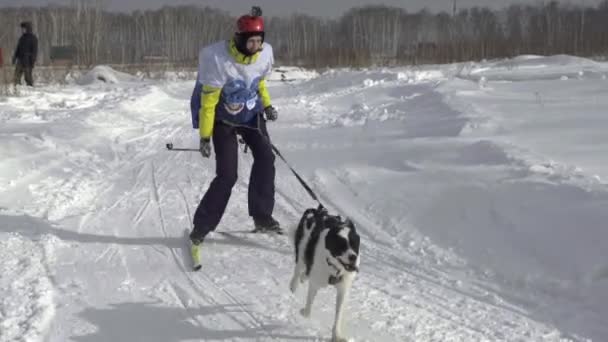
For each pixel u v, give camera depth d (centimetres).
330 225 435
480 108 1237
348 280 421
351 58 3847
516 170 739
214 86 590
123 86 2578
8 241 624
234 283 541
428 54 4094
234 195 845
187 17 6184
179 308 487
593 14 6119
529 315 472
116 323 457
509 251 569
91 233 673
